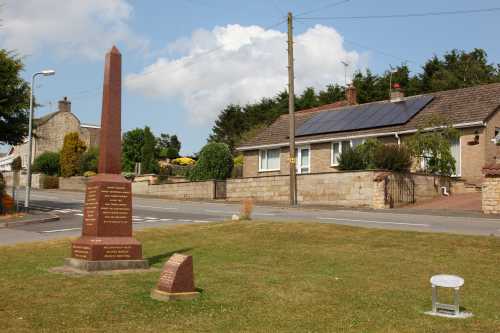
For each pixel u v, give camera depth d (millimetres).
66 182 63000
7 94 33250
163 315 9328
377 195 31266
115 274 12617
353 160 35531
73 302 10023
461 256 14359
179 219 26438
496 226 21078
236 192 41188
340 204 33781
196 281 11773
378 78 73812
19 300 10094
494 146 35125
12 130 34375
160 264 14234
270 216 26578
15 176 32969
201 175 46375
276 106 80812
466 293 11094
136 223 24859
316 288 11203
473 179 35000
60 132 77750
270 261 14281
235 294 10695
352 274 12602
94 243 13156
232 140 77312
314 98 78250
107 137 13883
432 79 67312
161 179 52844
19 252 16328
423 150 34156
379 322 9031
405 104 41750
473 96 38344
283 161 46156
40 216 29109
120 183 13672
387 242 16344
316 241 17016
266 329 8609
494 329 8750
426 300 10500
